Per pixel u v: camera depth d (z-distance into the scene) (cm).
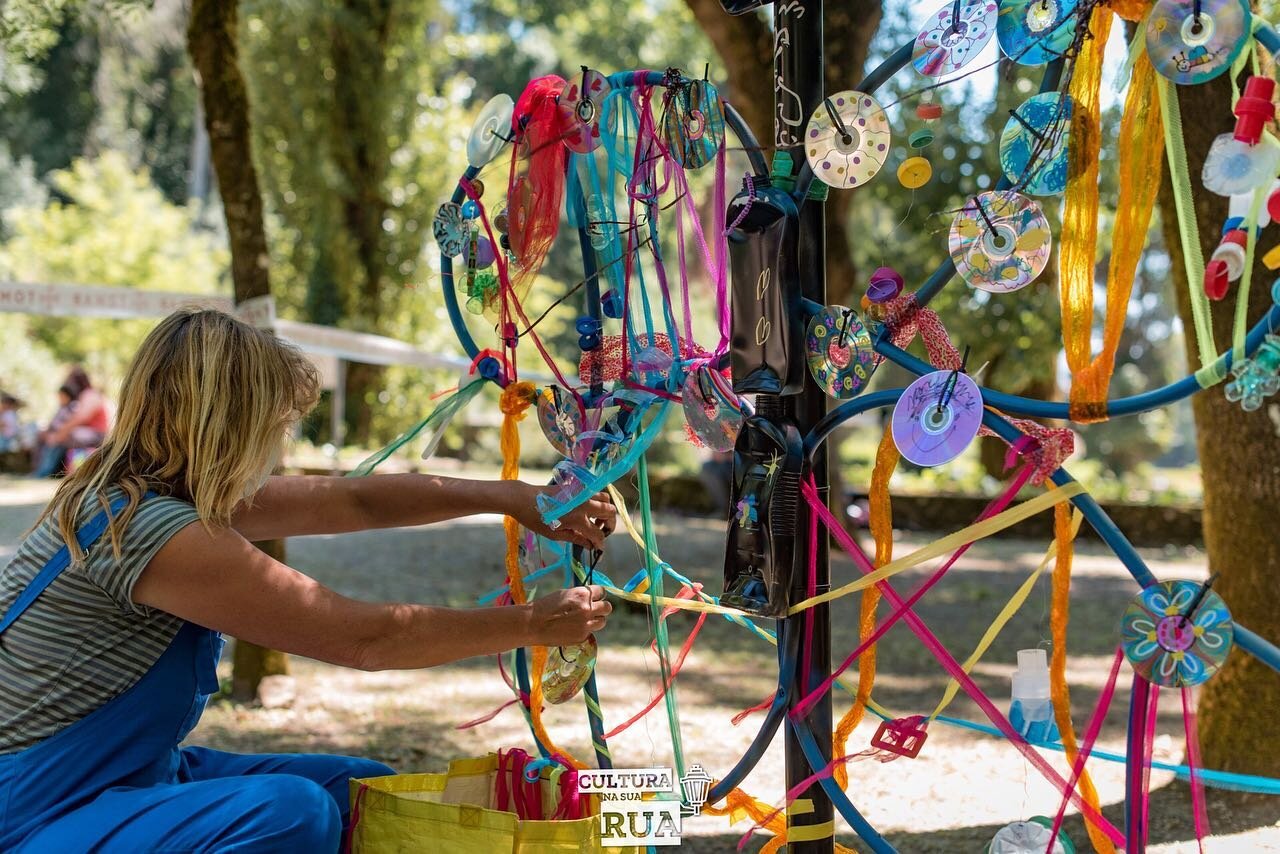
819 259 198
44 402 1677
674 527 1196
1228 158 160
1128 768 168
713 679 521
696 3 674
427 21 1487
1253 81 159
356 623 185
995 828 317
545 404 221
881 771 374
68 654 182
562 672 217
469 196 227
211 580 181
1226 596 336
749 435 195
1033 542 1166
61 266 1766
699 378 202
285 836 179
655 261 209
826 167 186
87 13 574
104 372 1742
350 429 1501
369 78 1390
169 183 2453
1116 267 172
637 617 670
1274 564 326
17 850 179
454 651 191
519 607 195
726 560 196
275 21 1275
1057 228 771
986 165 1060
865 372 186
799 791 197
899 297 183
